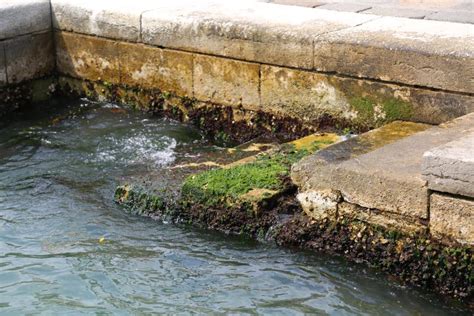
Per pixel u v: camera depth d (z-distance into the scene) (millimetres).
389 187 7242
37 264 7664
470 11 12016
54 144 10438
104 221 8398
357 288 7203
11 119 11477
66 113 11539
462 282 6965
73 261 7695
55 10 11867
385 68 9117
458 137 7949
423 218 7109
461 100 8719
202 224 8195
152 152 10047
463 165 6766
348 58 9359
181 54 10773
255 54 10078
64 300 7117
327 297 7102
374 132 8758
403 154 7699
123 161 9797
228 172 8523
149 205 8477
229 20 10312
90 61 11750
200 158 9555
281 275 7406
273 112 10148
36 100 12000
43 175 9531
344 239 7570
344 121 9602
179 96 10969
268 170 8508
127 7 11258
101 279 7406
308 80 9750
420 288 7148
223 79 10477
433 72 8805
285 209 7984
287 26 9930
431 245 7094
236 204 8047
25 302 7094
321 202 7688
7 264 7672
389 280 7270
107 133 10703
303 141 9359
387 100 9203
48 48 12000
